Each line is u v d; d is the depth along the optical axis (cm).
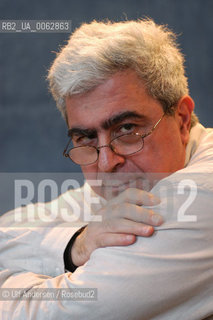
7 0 523
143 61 120
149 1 518
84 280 106
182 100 133
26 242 139
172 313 105
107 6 524
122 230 107
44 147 514
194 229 104
